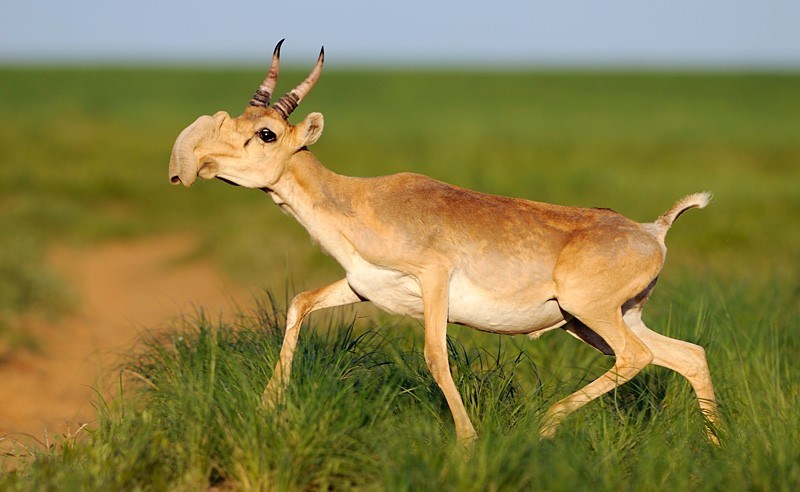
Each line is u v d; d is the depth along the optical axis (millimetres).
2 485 19875
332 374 21656
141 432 20953
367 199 23141
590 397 22469
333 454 19797
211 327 26234
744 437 21656
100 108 185375
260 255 52156
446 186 23719
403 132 147875
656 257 23328
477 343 28797
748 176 93938
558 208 23953
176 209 76875
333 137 135625
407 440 19984
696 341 27141
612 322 23125
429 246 22641
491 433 20703
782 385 25906
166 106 195125
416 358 24328
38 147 112125
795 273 39312
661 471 19672
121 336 38344
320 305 23984
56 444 24609
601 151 120688
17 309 39719
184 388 22047
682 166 104812
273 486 19281
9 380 31281
